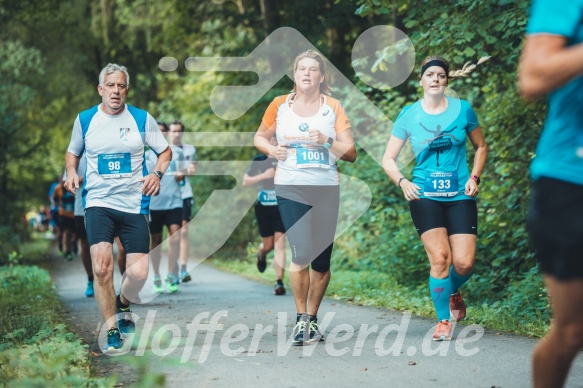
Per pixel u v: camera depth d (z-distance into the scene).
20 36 58.50
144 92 62.94
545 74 6.86
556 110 7.50
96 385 11.70
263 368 13.38
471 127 15.93
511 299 19.44
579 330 7.42
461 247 15.51
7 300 23.78
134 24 55.38
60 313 22.06
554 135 7.46
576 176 7.28
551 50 6.92
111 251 15.85
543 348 7.76
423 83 15.88
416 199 15.72
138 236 16.31
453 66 23.05
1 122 51.81
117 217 16.19
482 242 22.53
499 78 23.64
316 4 44.88
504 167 22.84
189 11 51.94
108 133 16.11
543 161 7.50
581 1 6.94
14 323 18.19
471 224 15.66
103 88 16.16
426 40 22.67
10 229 53.59
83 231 27.02
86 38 59.12
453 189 15.65
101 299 15.61
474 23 21.80
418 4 23.03
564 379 7.82
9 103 52.62
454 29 21.86
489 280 22.20
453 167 15.74
